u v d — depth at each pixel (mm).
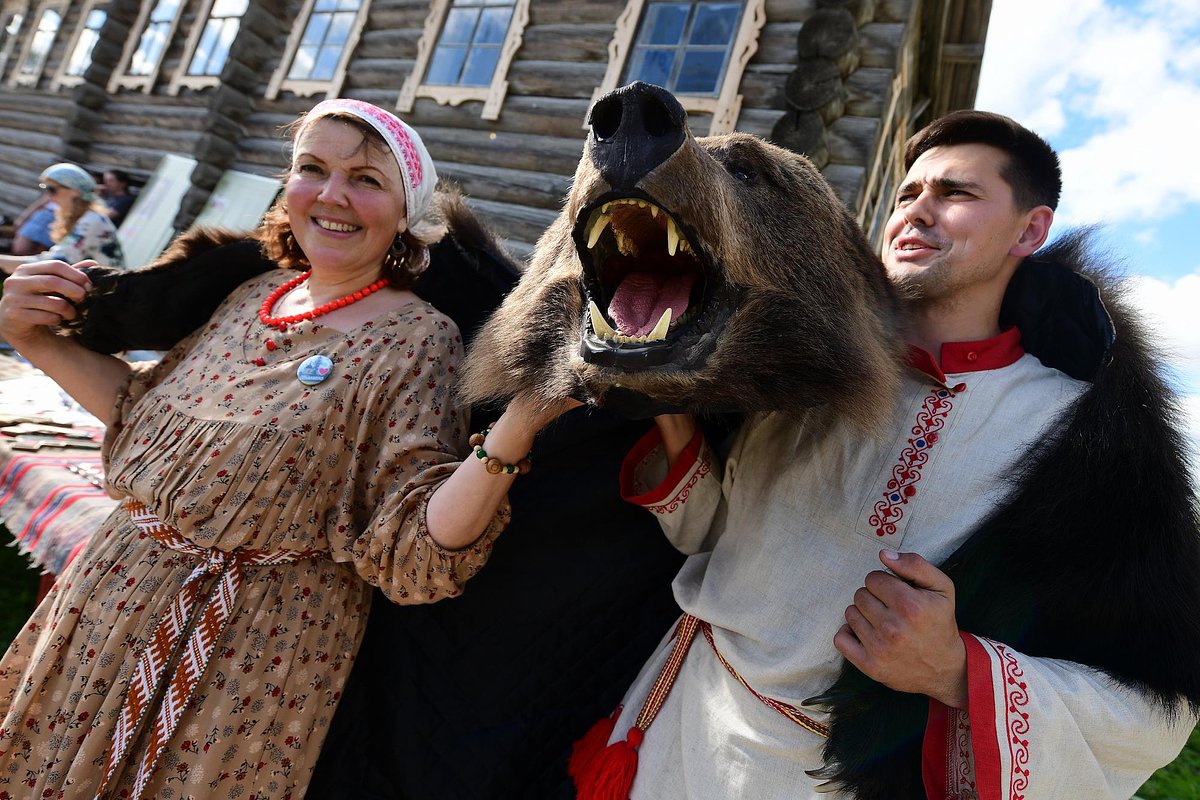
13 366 4180
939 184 1369
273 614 1423
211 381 1536
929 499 1201
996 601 1110
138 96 8273
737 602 1308
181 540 1444
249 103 6891
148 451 1487
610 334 1090
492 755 1597
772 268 1188
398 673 1663
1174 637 1078
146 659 1376
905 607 1015
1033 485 1115
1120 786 1138
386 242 1588
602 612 1673
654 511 1489
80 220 5293
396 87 5957
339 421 1447
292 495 1404
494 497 1326
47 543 2402
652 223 1161
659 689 1406
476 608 1657
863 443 1271
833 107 3938
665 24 4816
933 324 1417
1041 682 1040
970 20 5648
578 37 5074
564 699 1658
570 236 1271
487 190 5176
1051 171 1353
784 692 1214
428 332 1529
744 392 1149
